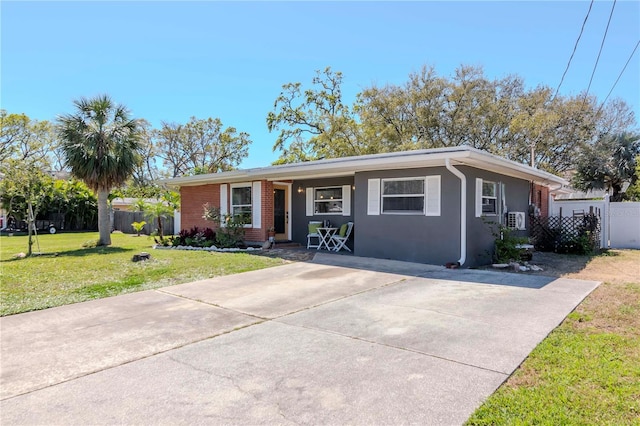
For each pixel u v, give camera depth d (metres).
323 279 7.31
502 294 5.93
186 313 5.13
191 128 34.56
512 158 21.67
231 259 9.83
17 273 7.84
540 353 3.54
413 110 22.97
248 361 3.50
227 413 2.62
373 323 4.57
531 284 6.69
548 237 11.97
